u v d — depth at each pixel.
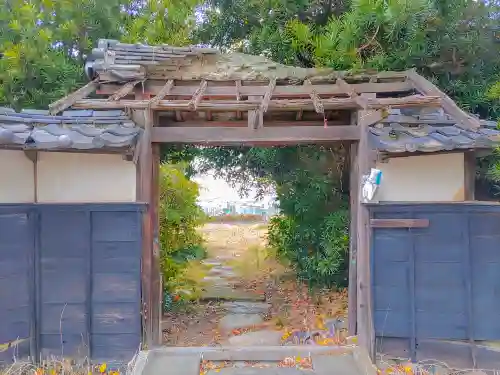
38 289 4.68
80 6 7.82
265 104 4.40
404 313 4.74
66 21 7.76
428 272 4.71
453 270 4.68
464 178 5.20
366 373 4.40
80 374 4.61
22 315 4.58
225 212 24.36
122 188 5.02
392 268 4.76
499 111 6.55
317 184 7.31
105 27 8.16
